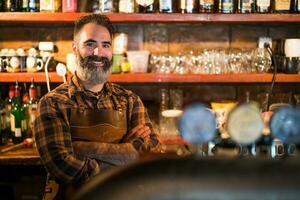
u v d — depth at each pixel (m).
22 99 2.79
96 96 2.09
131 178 0.79
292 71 2.60
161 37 2.90
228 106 2.52
